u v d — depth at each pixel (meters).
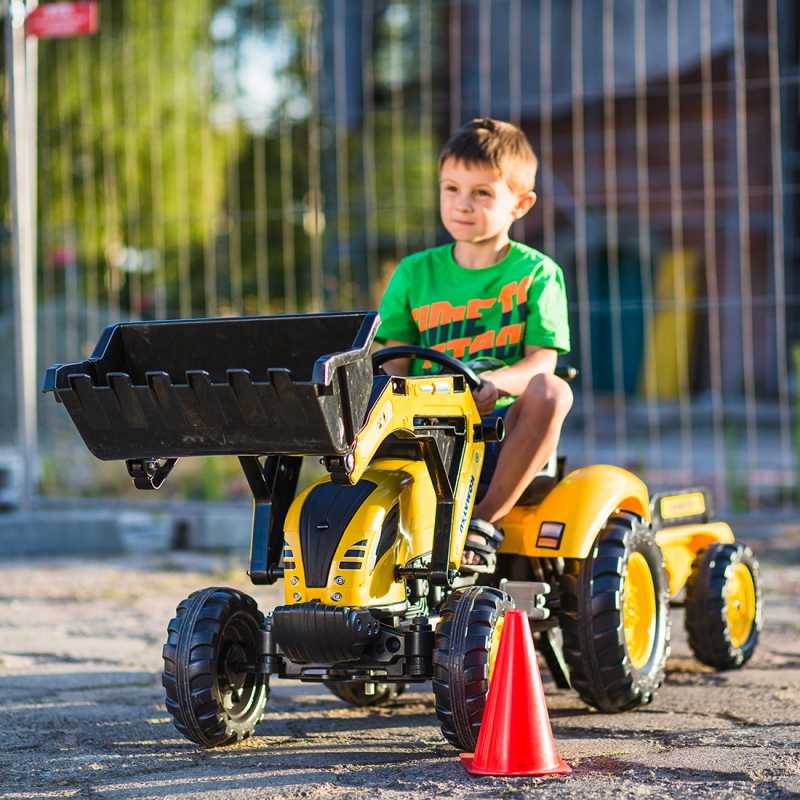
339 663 4.48
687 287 23.77
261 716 4.83
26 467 10.99
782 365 10.72
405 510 4.62
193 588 8.72
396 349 4.75
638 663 5.27
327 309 13.55
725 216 22.92
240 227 18.58
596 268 24.34
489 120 5.43
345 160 19.81
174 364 4.38
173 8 18.25
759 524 10.99
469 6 22.72
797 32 21.69
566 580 5.19
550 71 22.81
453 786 4.06
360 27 22.25
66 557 10.37
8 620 7.52
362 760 4.48
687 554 6.08
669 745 4.59
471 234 5.32
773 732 4.78
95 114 16.98
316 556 4.41
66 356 14.41
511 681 4.23
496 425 4.76
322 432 3.86
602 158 23.00
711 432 19.81
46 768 4.44
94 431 4.14
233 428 3.96
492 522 4.92
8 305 16.50
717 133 22.39
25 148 10.85
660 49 22.30
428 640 4.49
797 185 22.12
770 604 7.78
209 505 11.54
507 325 5.30
